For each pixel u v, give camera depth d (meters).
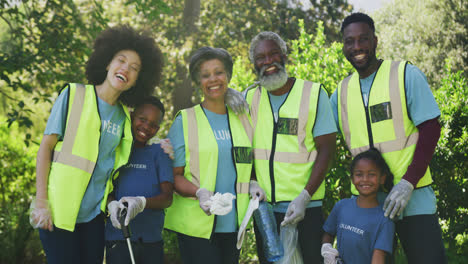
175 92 11.56
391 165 3.29
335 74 5.52
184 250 3.33
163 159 3.24
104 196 3.02
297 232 3.35
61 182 2.84
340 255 3.24
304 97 3.47
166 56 10.80
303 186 3.38
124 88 3.12
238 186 3.36
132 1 8.07
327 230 3.38
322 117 3.42
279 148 3.44
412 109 3.21
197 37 11.80
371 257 3.12
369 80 3.45
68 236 2.90
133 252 3.04
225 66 3.43
